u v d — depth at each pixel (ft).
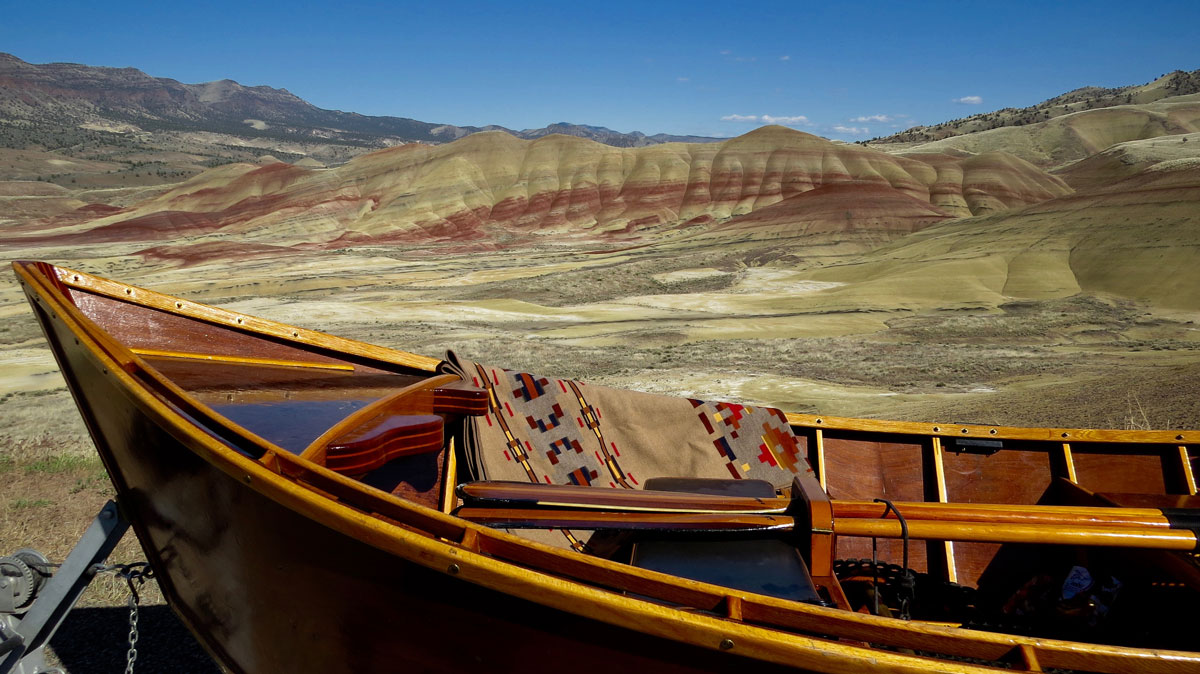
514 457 15.29
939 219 388.16
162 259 420.36
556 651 8.73
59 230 624.59
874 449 17.38
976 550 14.94
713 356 124.16
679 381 94.27
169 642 16.11
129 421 11.75
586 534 13.34
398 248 479.82
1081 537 9.79
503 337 147.54
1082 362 113.70
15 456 29.73
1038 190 514.68
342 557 9.52
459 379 15.87
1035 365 109.81
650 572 8.57
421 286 274.98
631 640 8.29
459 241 522.06
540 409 16.05
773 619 8.25
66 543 19.93
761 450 16.56
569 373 102.63
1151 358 116.88
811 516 10.15
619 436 16.39
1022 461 16.74
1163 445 15.97
